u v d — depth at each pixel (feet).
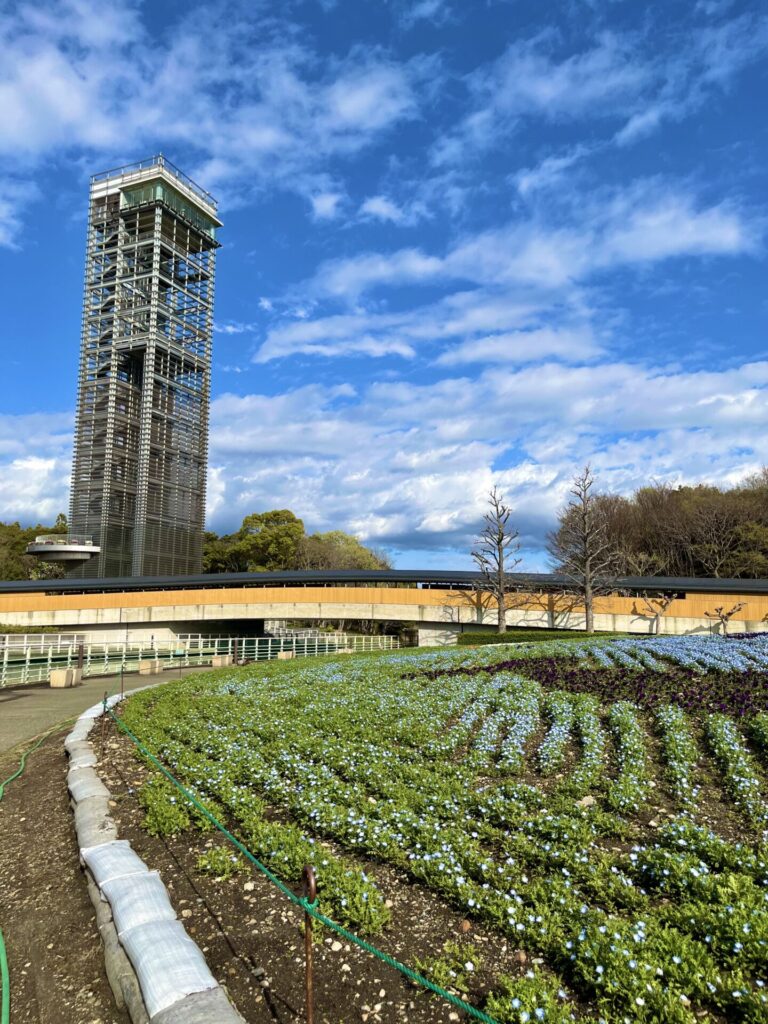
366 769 30.99
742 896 17.47
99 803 28.32
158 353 270.05
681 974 14.37
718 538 189.26
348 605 164.04
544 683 57.16
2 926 19.97
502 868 20.44
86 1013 15.81
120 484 251.60
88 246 286.46
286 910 19.31
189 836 25.04
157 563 254.47
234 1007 15.15
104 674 94.48
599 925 16.24
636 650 74.69
